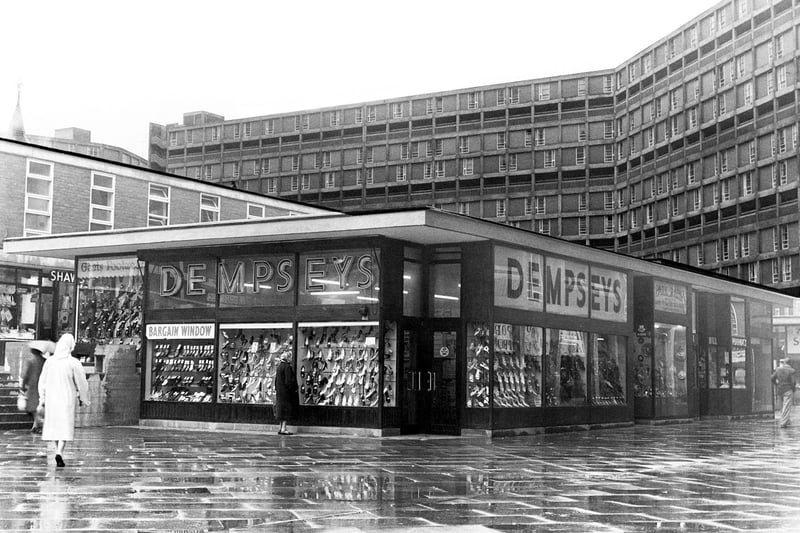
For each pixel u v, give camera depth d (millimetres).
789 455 16094
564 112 79000
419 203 82500
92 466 12992
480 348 20344
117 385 22359
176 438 18547
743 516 8891
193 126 90500
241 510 8914
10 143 28531
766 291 32656
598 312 23891
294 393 20125
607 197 77812
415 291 20922
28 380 20312
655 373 26359
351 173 84938
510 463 14125
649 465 14070
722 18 65812
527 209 79625
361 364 20125
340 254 20578
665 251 71375
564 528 8070
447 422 20656
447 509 9148
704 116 67500
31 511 8727
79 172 30359
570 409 22562
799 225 59188
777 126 60906
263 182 87938
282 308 21109
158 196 32875
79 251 23891
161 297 22844
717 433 22312
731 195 65000
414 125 83125
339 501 9633
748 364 31750
